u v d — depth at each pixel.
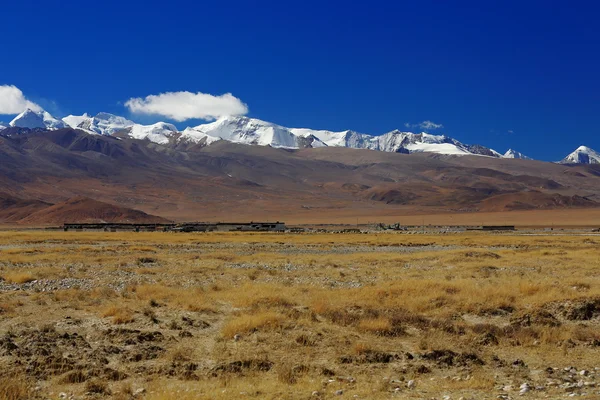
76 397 19.44
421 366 22.86
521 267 58.44
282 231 188.38
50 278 48.69
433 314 32.72
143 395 19.50
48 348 24.50
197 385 20.75
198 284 45.84
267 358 23.92
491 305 33.53
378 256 73.62
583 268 56.69
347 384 20.83
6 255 72.38
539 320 30.28
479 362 23.69
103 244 106.31
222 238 129.75
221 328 29.53
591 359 24.20
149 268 58.88
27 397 19.52
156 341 26.55
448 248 96.69
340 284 45.53
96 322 30.09
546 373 22.20
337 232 182.12
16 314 31.61
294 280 48.72
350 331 28.75
